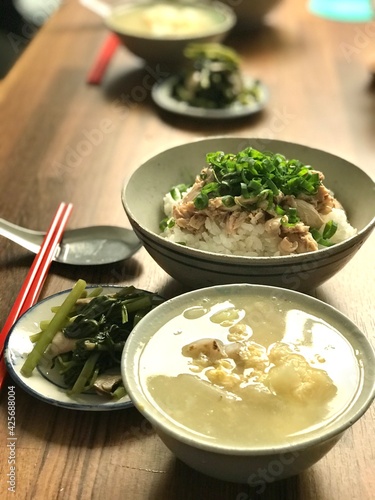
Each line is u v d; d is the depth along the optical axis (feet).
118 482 0.98
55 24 2.88
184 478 0.99
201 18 2.68
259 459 0.86
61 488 0.97
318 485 0.98
